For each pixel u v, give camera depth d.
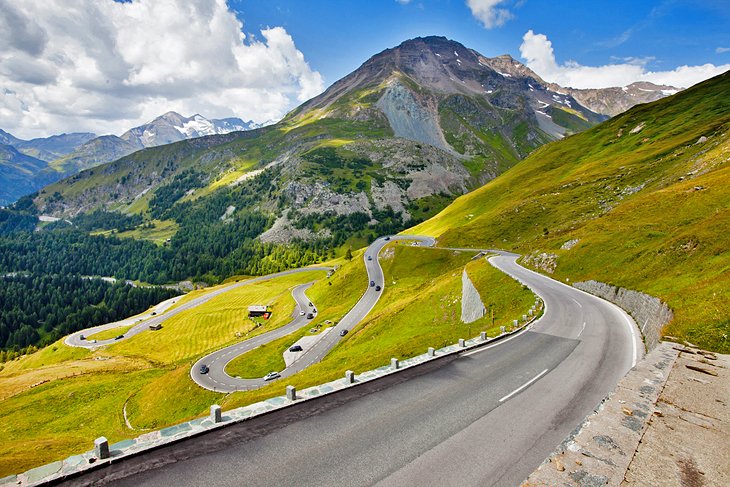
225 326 134.38
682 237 41.88
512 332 30.25
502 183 181.25
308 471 10.99
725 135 93.38
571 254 62.69
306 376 47.91
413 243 135.75
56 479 9.98
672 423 11.92
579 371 20.72
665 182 88.00
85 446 47.06
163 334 135.00
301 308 127.62
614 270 48.75
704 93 161.50
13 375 100.19
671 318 25.19
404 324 62.53
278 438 12.88
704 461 9.91
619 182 114.06
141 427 61.56
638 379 15.52
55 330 190.75
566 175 152.75
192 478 10.52
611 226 66.25
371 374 19.52
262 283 197.25
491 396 17.00
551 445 12.63
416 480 10.66
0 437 63.62
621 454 10.34
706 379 15.45
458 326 44.81
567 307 40.34
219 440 12.62
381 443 12.67
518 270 68.44
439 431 13.59
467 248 117.50
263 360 82.69
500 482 10.59
